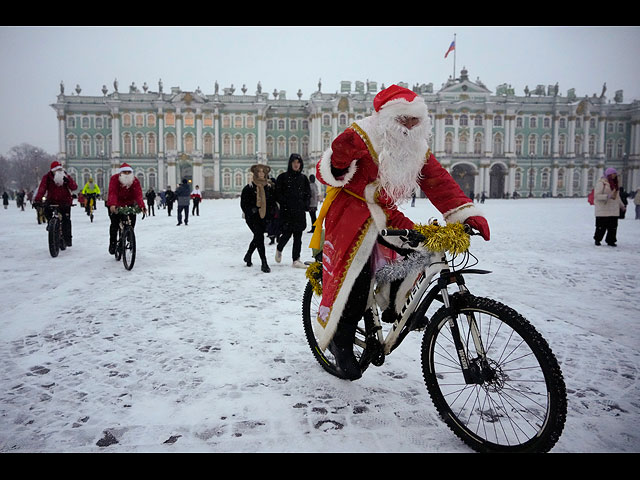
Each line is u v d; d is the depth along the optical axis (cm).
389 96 229
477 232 229
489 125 6519
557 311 433
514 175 6650
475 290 524
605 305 456
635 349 332
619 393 263
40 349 331
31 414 237
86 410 241
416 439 215
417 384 274
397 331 235
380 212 238
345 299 238
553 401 181
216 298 488
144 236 1152
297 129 6625
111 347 336
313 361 311
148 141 6234
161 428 224
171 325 391
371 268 245
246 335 365
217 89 6325
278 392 264
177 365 303
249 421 231
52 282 569
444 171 239
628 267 675
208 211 2638
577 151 6769
